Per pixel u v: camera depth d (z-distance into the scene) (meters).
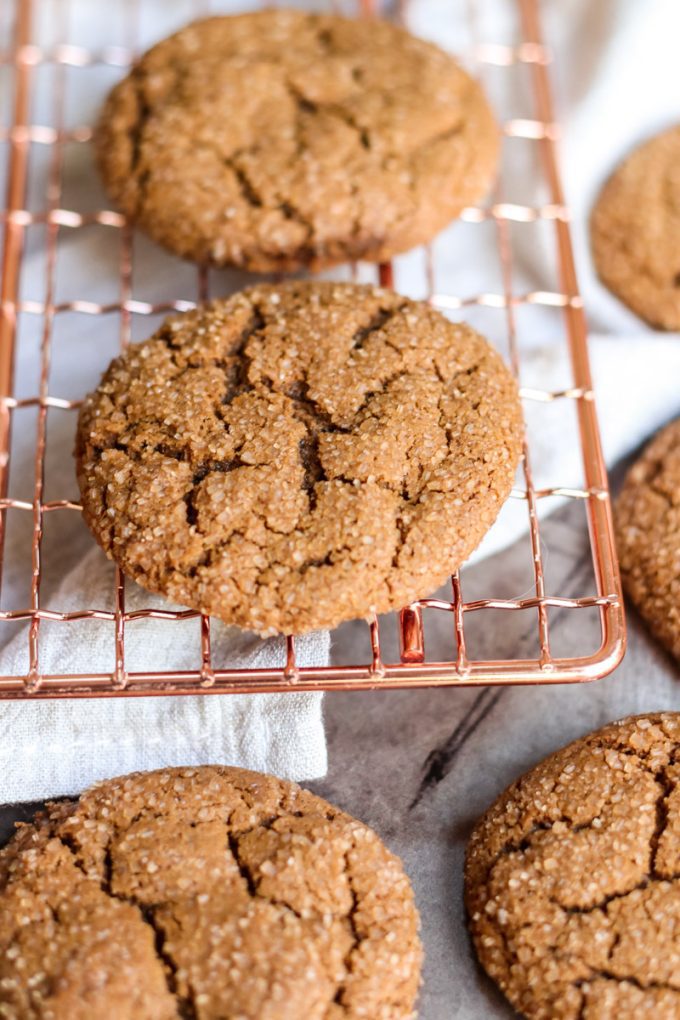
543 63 0.50
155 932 0.40
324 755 0.43
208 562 0.41
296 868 0.40
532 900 0.41
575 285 0.46
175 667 0.43
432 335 0.43
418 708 0.44
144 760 0.43
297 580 0.40
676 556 0.44
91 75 0.53
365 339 0.43
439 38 0.53
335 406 0.42
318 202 0.45
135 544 0.41
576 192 0.50
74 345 0.48
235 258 0.46
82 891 0.40
